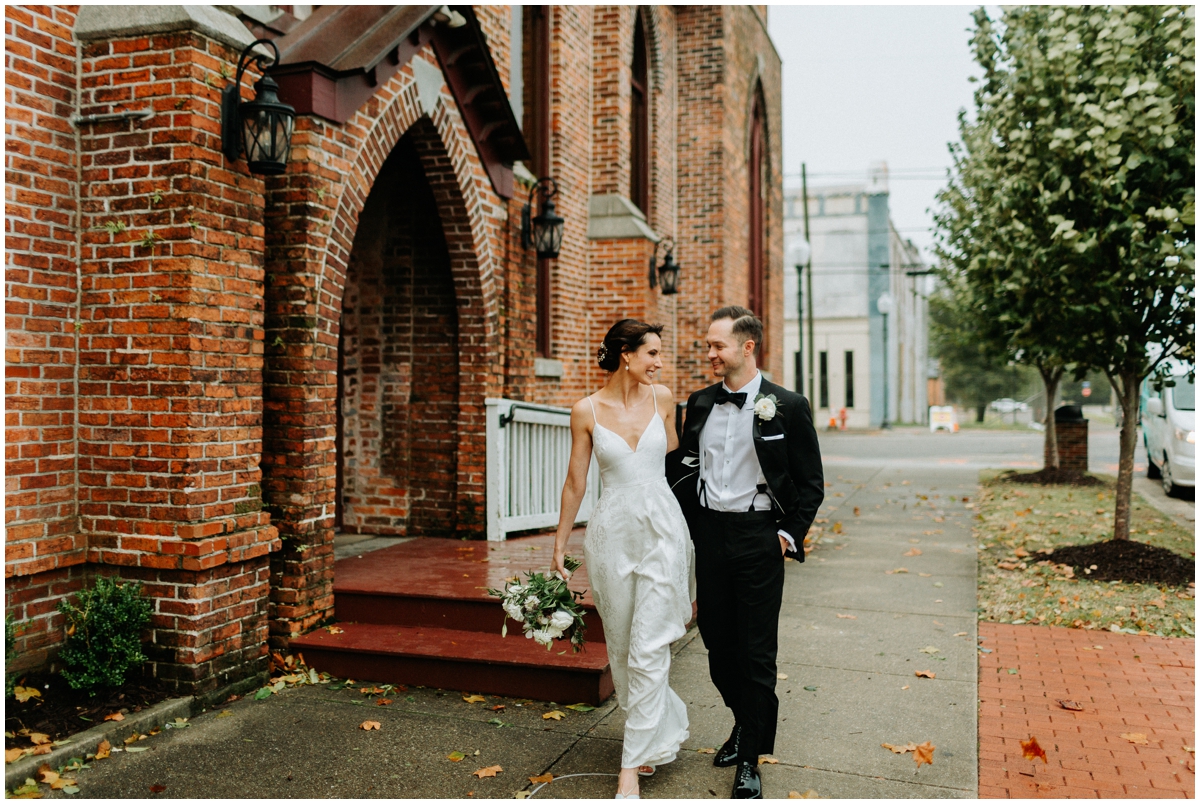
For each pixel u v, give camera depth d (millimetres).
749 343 3674
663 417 3820
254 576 4711
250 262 4645
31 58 4160
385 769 3736
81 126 4410
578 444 3766
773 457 3527
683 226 14164
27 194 4160
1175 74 6469
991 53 8305
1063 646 5559
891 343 40969
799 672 5027
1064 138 6793
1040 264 7246
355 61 5258
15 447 4102
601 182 11148
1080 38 7242
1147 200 6836
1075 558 7559
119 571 4406
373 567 6051
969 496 12359
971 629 5879
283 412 5062
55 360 4316
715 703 4586
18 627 4109
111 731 3893
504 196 7582
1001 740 4105
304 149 5023
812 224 39500
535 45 9805
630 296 10852
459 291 7324
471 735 4109
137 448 4344
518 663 4570
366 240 7633
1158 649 5480
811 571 7664
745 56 15555
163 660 4363
